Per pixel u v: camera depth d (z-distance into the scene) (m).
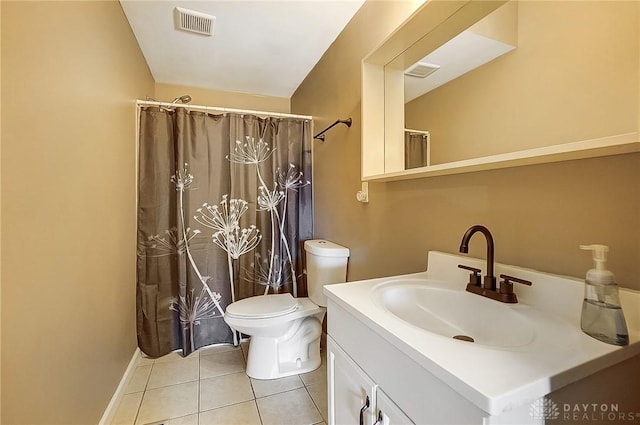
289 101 3.12
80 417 1.15
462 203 1.09
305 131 2.50
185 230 2.14
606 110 0.67
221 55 2.23
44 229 0.91
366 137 1.42
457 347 0.62
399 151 1.36
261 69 2.47
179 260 2.12
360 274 1.76
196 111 2.21
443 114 1.12
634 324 0.64
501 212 0.95
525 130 0.84
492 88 0.94
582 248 0.68
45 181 0.92
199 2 1.64
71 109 1.09
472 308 0.92
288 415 1.49
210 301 2.23
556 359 0.56
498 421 0.47
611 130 0.66
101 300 1.38
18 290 0.79
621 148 0.62
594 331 0.63
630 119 0.63
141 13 1.73
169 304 2.15
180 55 2.23
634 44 0.63
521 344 0.73
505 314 0.82
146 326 2.06
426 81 1.20
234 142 2.30
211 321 2.25
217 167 2.24
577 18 0.72
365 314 0.81
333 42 2.06
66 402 1.04
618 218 0.69
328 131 2.17
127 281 1.83
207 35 1.97
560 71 0.76
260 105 3.05
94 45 1.30
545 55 0.79
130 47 1.87
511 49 0.88
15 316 0.78
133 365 1.90
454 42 1.07
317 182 2.42
